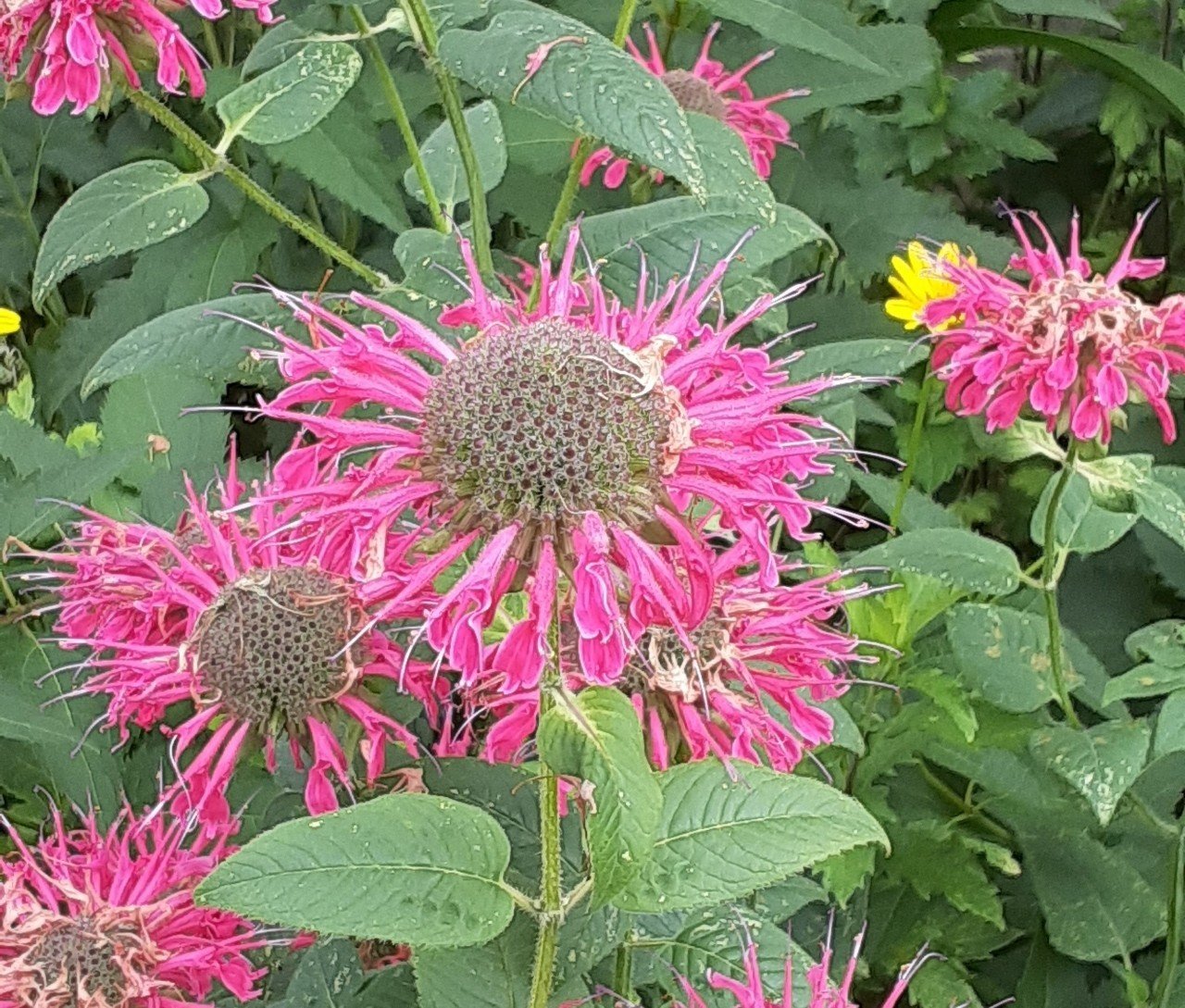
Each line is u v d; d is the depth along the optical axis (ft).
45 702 0.88
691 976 0.70
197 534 0.82
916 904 1.02
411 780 0.72
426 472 0.54
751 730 0.65
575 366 0.53
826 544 1.06
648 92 0.66
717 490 0.53
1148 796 1.03
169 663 0.73
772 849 0.57
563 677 0.56
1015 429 0.92
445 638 0.52
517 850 0.70
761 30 1.04
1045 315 0.85
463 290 0.81
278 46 0.95
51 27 0.76
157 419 1.00
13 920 0.72
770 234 0.90
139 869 0.76
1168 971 0.94
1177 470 0.95
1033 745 0.91
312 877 0.53
